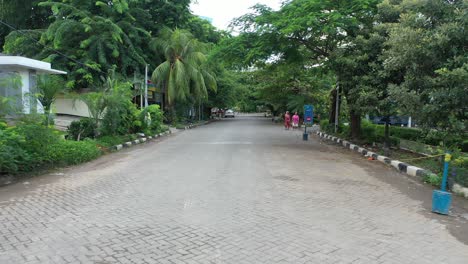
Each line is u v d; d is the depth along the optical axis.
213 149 12.90
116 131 14.76
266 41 14.04
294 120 26.03
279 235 4.36
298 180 7.54
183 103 29.14
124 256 3.73
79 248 3.93
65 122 18.75
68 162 9.45
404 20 8.59
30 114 8.87
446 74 6.76
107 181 7.39
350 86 12.65
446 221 5.07
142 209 5.38
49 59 18.97
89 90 20.11
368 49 11.98
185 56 25.27
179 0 27.19
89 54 20.25
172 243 4.08
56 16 21.84
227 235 4.34
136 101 25.48
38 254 3.77
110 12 22.14
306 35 14.54
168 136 19.34
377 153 11.57
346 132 17.16
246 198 6.02
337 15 11.83
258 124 33.31
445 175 5.65
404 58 8.10
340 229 4.61
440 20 8.26
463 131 7.65
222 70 35.91
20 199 5.98
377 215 5.26
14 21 24.72
